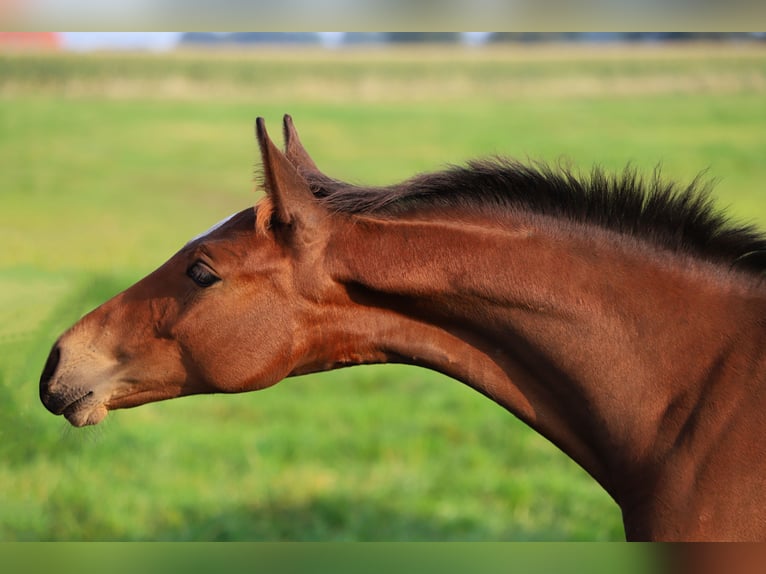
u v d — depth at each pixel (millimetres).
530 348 4867
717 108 40844
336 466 10938
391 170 28922
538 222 4906
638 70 51219
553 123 38281
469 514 9523
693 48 57812
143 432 11812
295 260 5027
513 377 5008
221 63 55375
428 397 13539
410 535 8984
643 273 4738
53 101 43656
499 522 9336
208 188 28141
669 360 4617
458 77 51969
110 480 10375
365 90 48719
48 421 11281
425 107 43688
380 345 5141
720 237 4746
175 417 12672
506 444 11664
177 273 5199
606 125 37312
